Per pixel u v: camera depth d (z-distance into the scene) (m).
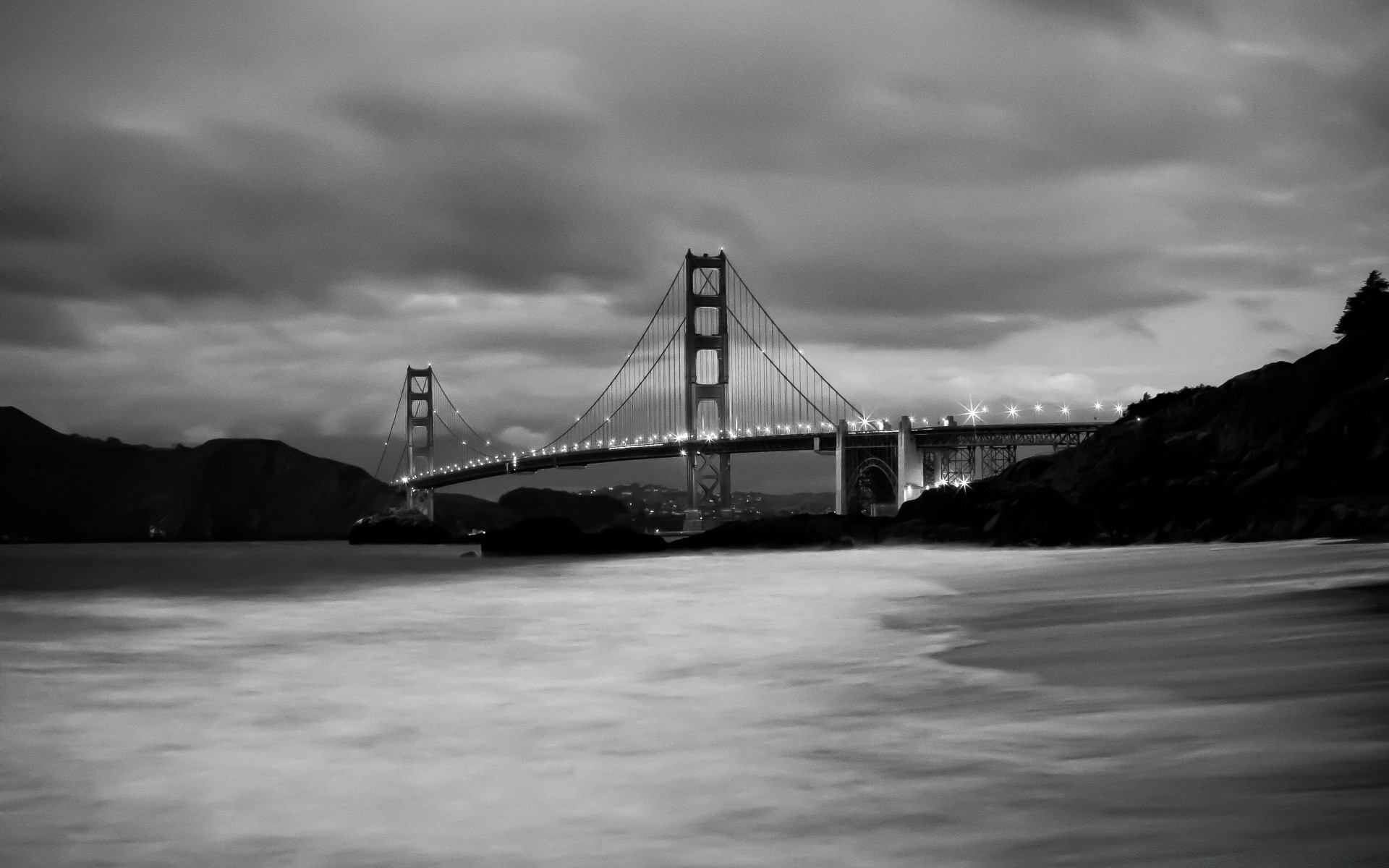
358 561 105.69
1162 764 13.03
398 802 12.81
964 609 33.75
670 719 17.08
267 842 11.52
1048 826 11.09
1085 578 44.06
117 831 11.94
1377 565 42.81
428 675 22.22
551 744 15.50
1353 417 70.69
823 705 17.84
